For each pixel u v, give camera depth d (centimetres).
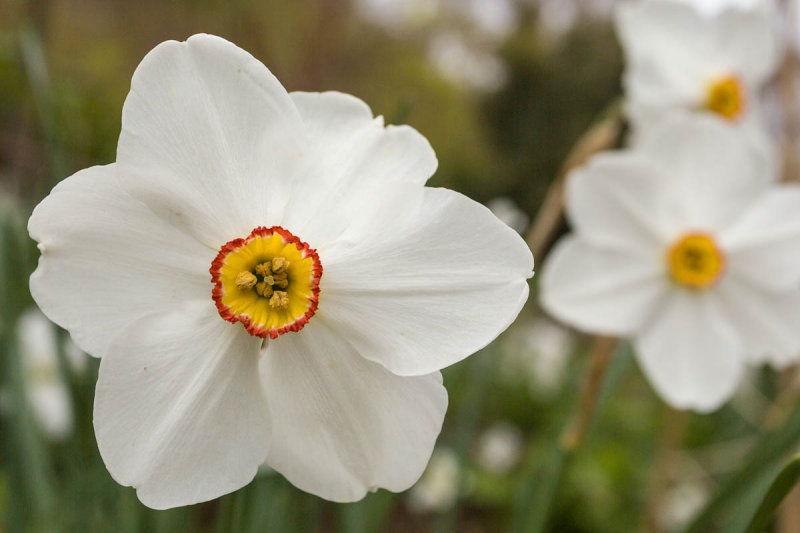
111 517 30
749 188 38
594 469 68
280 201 25
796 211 38
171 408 24
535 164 179
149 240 24
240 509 26
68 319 24
